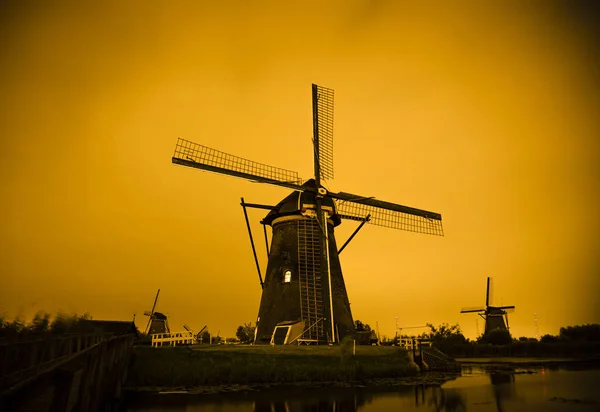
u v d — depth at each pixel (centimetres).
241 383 1747
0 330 737
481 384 1906
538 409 1316
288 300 2353
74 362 609
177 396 1468
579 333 5378
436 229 3088
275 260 2523
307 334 2234
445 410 1297
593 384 1922
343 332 2356
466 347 4806
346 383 1816
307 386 1714
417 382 1927
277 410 1265
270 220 2784
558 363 3438
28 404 723
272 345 2097
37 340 543
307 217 2545
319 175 2755
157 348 1878
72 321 996
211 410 1254
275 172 2795
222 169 2512
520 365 3231
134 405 1312
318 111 2902
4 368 465
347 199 2709
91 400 805
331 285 2430
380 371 2042
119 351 1422
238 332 4719
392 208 2895
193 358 1819
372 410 1284
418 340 2620
